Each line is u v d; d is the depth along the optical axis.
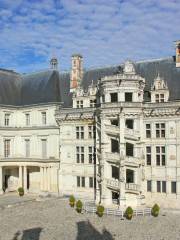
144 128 55.72
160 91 56.03
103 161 54.88
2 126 68.12
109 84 54.81
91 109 60.81
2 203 57.97
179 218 48.12
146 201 54.94
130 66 55.81
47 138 66.94
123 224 45.34
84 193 61.72
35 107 68.38
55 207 55.78
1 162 66.75
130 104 53.00
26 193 67.19
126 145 56.59
